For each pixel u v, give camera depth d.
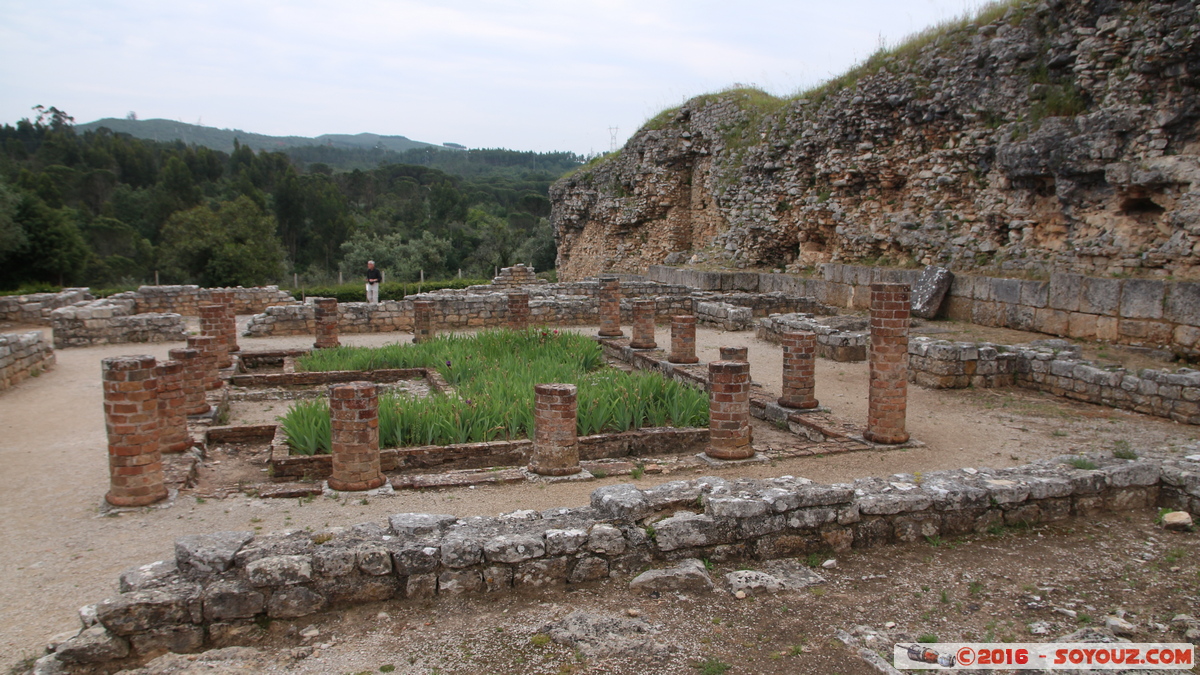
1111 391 10.41
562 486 7.38
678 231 31.50
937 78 18.12
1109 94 13.84
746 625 4.39
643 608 4.61
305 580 4.41
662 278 27.67
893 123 19.77
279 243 49.53
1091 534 5.82
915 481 6.07
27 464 8.14
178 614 4.19
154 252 47.31
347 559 4.52
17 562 5.50
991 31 16.86
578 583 4.92
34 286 28.42
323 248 60.38
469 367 12.33
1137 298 12.55
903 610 4.58
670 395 9.95
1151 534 5.79
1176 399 9.61
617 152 35.25
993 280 15.52
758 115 26.81
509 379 10.76
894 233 19.45
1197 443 7.62
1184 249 12.45
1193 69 12.38
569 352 13.98
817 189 22.88
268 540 4.63
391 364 13.45
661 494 5.39
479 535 4.88
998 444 8.84
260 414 10.66
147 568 4.46
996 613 4.53
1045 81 15.55
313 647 4.13
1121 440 8.84
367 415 7.17
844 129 21.05
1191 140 12.65
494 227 59.31
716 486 5.61
